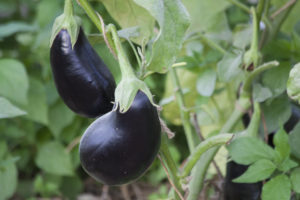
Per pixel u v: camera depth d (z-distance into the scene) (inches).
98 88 29.3
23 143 75.5
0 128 69.7
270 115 39.5
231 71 36.2
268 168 33.3
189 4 45.9
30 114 65.6
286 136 34.0
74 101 29.7
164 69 27.1
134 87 26.6
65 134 73.9
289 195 33.1
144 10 35.2
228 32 46.2
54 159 71.6
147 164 27.3
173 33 27.0
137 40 35.4
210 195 47.6
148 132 26.8
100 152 27.0
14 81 58.6
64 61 29.2
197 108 42.6
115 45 27.8
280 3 46.0
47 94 69.5
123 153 26.8
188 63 43.1
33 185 78.0
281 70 39.1
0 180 62.9
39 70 78.0
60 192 74.9
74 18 29.5
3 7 88.8
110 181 27.5
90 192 80.8
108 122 27.2
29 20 88.5
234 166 36.7
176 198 32.9
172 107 48.8
